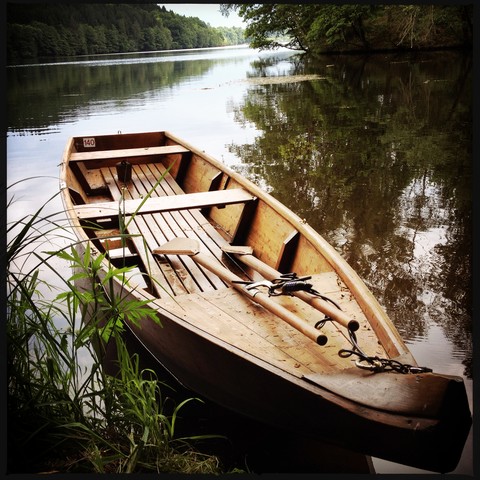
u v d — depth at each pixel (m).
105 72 24.95
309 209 5.25
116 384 2.40
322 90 14.27
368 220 4.90
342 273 2.85
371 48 24.97
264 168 6.79
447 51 21.67
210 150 7.89
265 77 18.91
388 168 6.62
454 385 1.82
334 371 2.27
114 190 5.61
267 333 2.58
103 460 2.11
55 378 2.43
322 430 2.05
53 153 8.47
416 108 10.68
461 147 7.50
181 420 2.69
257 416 2.36
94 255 3.24
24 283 2.43
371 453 1.98
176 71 24.47
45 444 2.21
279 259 3.42
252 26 28.12
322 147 7.83
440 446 1.85
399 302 3.47
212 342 2.28
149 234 4.27
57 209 5.84
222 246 3.88
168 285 3.41
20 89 18.36
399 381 1.95
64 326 3.48
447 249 4.23
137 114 11.83
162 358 2.93
